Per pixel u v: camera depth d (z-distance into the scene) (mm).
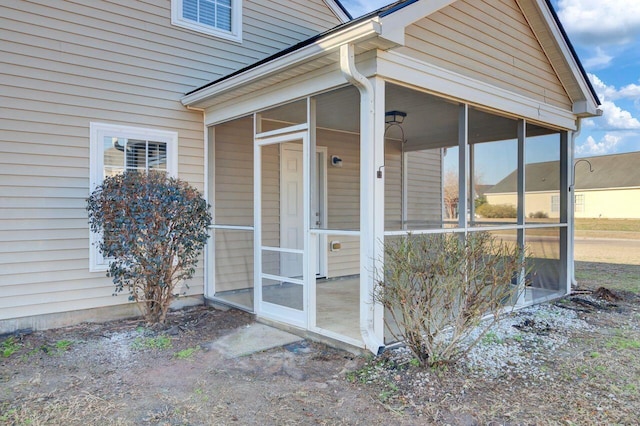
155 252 4574
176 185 4793
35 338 4492
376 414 2797
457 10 4520
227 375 3479
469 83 4625
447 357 3457
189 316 5348
